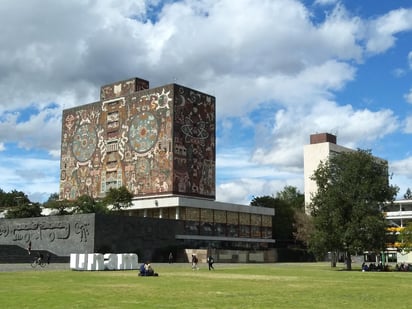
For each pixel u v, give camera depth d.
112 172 124.12
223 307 24.28
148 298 28.16
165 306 24.48
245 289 34.66
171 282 41.00
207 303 25.92
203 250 98.94
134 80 125.00
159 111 118.06
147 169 118.06
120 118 124.69
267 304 25.80
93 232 90.19
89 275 50.22
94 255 61.22
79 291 32.00
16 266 68.69
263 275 53.47
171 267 74.06
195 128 120.88
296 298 29.03
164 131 116.62
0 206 147.88
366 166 74.19
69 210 116.69
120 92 126.69
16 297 28.02
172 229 106.06
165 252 102.75
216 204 118.12
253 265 88.50
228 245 119.94
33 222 99.88
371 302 27.41
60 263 80.81
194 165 119.44
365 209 71.81
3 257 81.50
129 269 64.38
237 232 123.00
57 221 96.06
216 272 59.56
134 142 121.19
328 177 76.44
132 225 97.06
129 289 33.84
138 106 121.94
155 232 101.81
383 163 76.69
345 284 41.03
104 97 129.50
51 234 96.44
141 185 118.50
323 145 151.62
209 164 123.38
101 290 32.91
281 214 141.62
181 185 115.69
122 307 23.92
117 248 93.44
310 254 125.56
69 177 132.25
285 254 121.06
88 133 130.38
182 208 112.06
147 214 116.38
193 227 112.62
